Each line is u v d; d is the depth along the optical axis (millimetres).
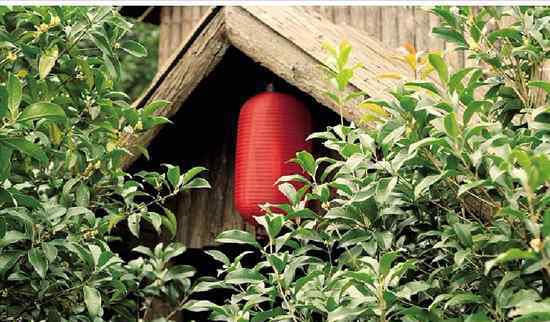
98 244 2803
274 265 2236
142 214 2979
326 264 2312
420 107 1952
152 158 3699
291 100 3307
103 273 2795
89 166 2836
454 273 2119
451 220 2049
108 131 2852
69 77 2822
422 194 2131
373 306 1962
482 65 3658
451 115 1818
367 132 2594
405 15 4344
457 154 1846
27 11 2635
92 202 2980
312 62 2912
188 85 3295
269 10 3100
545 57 2246
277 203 3199
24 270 2773
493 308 1933
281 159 3229
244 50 3104
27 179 2809
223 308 2365
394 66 3025
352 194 2250
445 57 4023
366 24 4445
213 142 3912
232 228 3773
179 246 3430
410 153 1964
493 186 1845
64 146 2857
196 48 3262
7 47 2648
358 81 2756
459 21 2357
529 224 1678
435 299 1944
